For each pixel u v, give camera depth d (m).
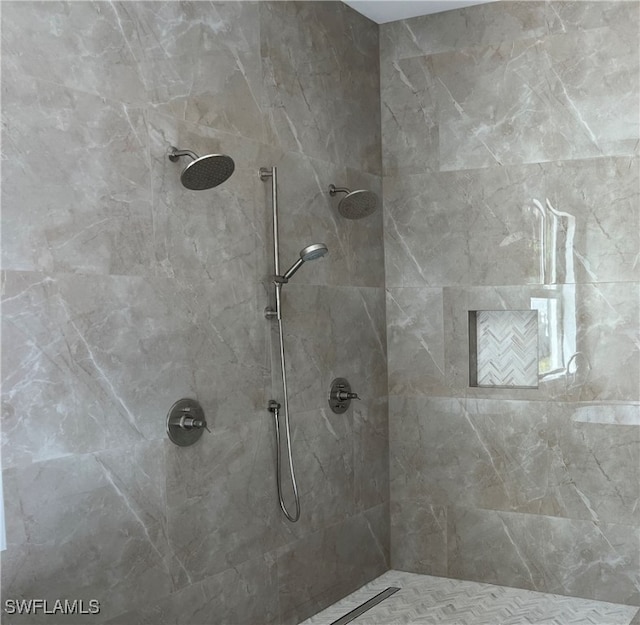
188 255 2.82
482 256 3.87
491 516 3.87
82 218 2.41
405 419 4.06
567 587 3.70
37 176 2.27
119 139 2.54
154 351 2.67
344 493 3.72
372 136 4.00
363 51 3.95
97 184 2.46
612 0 3.54
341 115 3.75
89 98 2.44
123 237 2.55
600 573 3.63
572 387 3.67
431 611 3.52
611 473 3.59
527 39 3.73
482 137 3.85
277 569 3.26
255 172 3.17
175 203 2.77
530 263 3.75
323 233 3.61
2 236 2.17
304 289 3.47
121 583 2.53
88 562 2.41
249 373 3.12
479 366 4.02
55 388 2.31
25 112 2.24
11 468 2.18
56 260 2.32
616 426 3.58
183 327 2.79
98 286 2.46
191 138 2.85
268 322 3.23
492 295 3.84
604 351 3.60
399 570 4.07
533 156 3.73
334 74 3.71
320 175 3.58
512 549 3.82
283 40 3.36
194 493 2.83
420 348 4.03
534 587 3.78
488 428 3.87
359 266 3.87
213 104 2.96
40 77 2.29
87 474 2.41
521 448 3.79
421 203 4.01
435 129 3.96
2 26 2.18
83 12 2.43
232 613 3.01
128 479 2.56
